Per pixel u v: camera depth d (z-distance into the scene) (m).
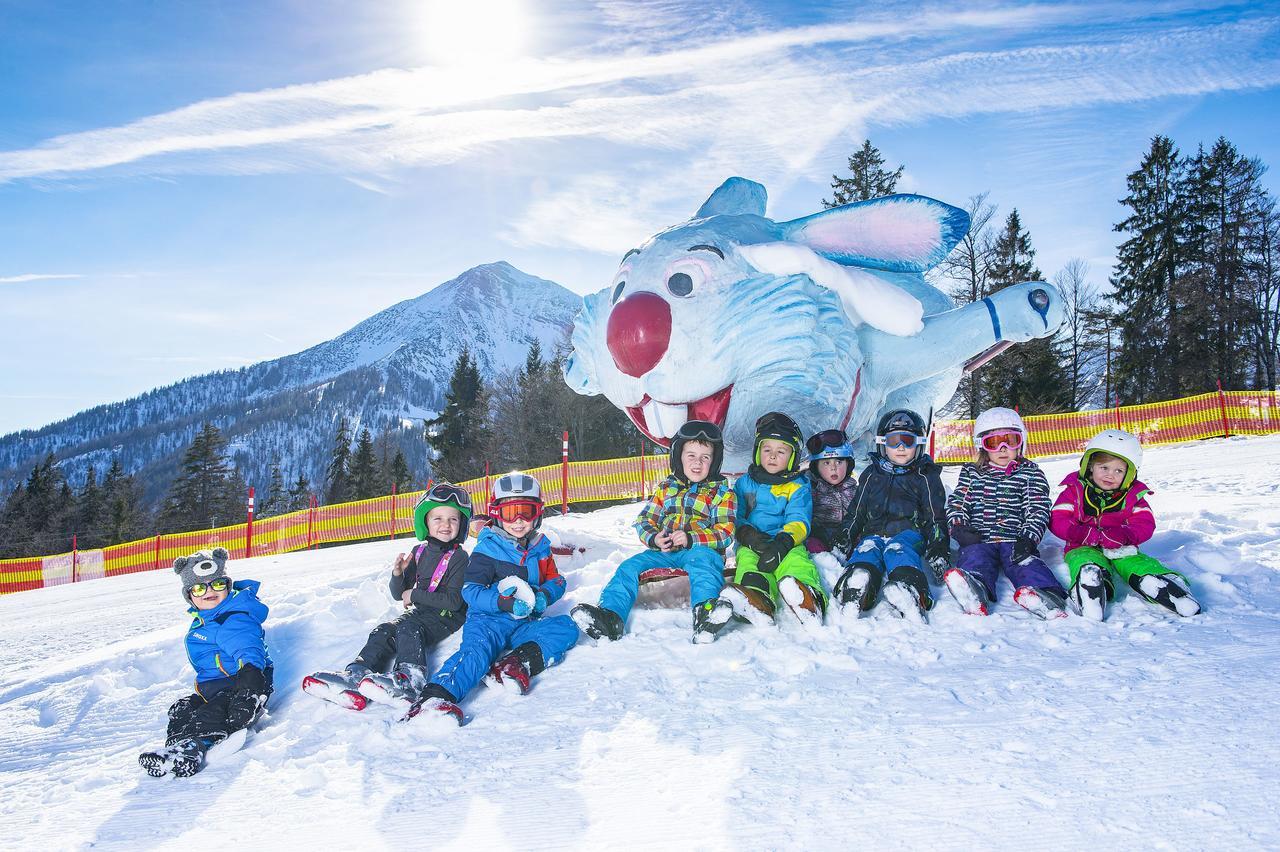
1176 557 4.82
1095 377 42.41
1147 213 43.69
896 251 6.15
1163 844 2.34
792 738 3.21
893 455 5.07
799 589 4.28
